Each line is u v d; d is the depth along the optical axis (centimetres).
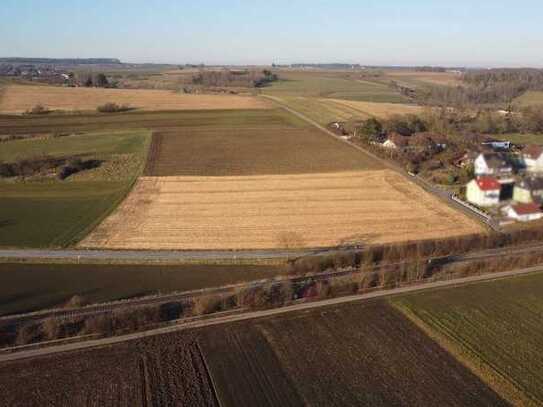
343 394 3353
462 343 3966
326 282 5044
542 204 7344
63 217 6881
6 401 3278
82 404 3247
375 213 7144
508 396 3350
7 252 5731
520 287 4991
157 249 5888
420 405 3253
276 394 3350
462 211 7212
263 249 5947
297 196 7869
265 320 4306
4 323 4259
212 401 3284
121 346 3903
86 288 4931
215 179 8700
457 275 5259
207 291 4853
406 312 4462
